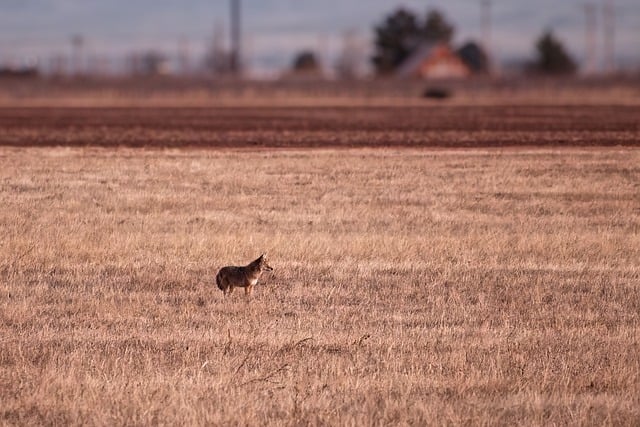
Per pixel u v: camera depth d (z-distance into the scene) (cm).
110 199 6506
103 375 2922
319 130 12331
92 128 12888
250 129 12588
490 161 8525
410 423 2544
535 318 3734
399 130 12275
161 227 5597
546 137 11000
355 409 2642
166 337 3375
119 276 4422
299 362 3078
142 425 2536
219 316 3712
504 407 2662
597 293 4162
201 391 2773
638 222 5962
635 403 2706
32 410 2655
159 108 19175
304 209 6250
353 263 4722
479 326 3581
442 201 6606
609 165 8275
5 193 6712
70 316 3703
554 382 2894
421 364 3064
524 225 5819
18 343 3306
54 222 5728
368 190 7019
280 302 3944
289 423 2544
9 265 4616
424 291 4166
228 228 5594
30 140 10906
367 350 3231
